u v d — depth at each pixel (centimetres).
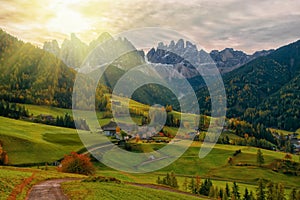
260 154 14475
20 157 11012
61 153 11438
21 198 3123
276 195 9838
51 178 5131
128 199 3441
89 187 3909
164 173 10875
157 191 4388
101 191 3675
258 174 13312
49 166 10112
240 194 10494
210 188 8769
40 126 15312
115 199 3328
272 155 16238
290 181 13275
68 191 3675
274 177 13375
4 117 16550
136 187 4400
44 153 11425
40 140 12531
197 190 8975
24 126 14650
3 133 12494
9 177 4150
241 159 14812
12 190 3391
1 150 10269
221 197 9162
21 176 4625
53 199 3206
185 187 9312
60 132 14225
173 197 4169
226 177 12506
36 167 9950
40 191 3703
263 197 9794
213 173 12469
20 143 11862
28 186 3978
